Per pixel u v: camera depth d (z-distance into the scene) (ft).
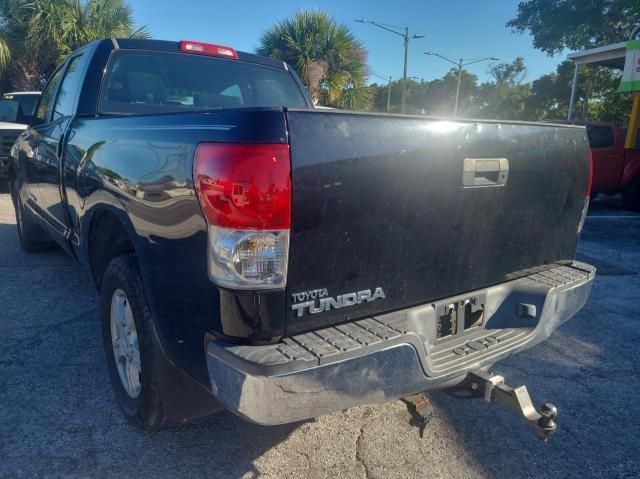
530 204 9.21
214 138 6.49
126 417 9.41
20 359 11.71
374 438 9.52
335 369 6.49
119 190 8.52
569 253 10.43
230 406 6.51
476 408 10.69
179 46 13.09
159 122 7.90
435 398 11.03
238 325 6.43
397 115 7.20
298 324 6.73
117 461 8.59
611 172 37.76
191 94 13.00
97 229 10.47
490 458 9.15
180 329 7.27
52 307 14.67
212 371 6.64
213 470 8.50
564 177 9.71
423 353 7.33
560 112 146.30
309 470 8.61
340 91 67.51
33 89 67.62
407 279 7.73
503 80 212.02
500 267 9.08
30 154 15.30
